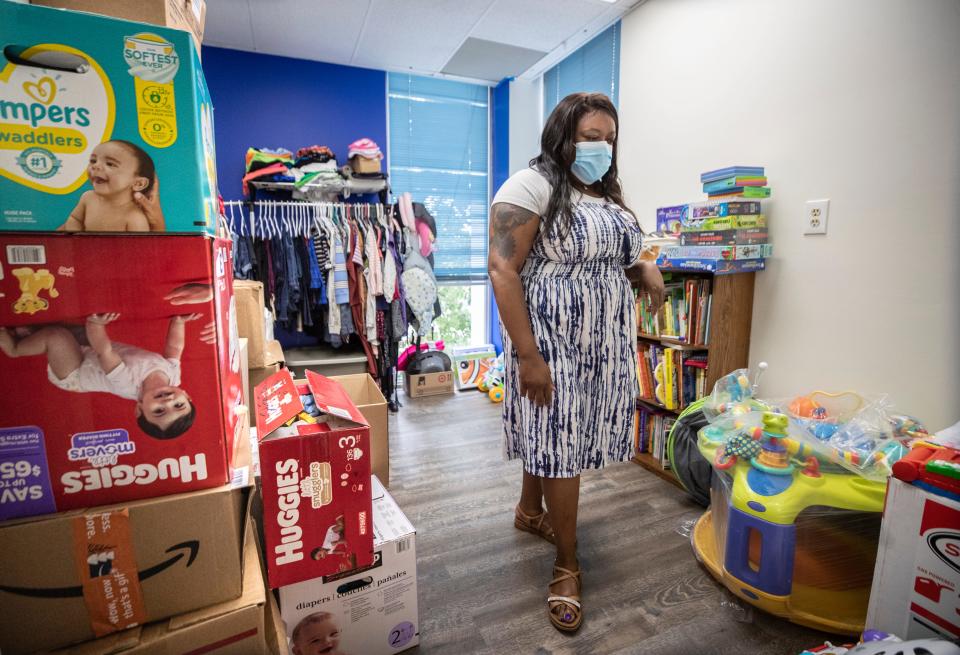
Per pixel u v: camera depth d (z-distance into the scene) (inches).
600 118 50.2
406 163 152.7
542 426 52.2
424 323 136.9
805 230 74.9
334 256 121.8
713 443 62.0
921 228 61.6
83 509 29.3
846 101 68.6
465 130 159.2
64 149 26.1
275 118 134.1
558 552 57.1
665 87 100.7
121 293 28.2
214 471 31.9
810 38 72.8
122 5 28.0
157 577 30.9
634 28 108.4
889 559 43.6
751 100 82.4
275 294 121.3
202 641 31.5
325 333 127.3
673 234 91.1
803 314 76.1
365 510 40.8
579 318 51.9
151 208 28.1
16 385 27.1
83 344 27.9
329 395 43.8
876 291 66.8
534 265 52.9
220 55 126.8
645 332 94.5
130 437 29.6
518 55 133.8
